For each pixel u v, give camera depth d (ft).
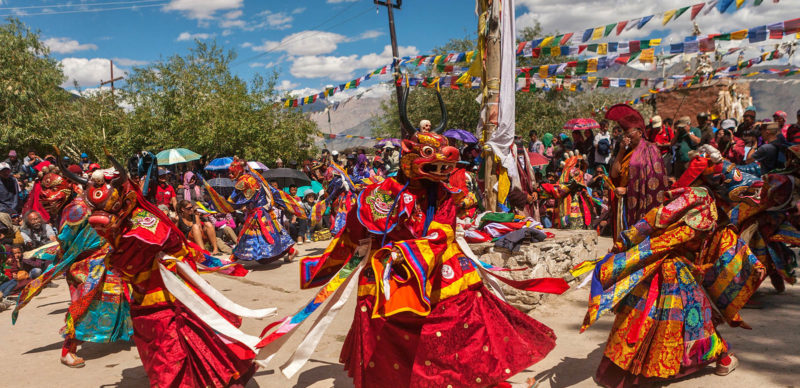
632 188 15.21
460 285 11.21
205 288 12.79
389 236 11.45
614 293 11.95
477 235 15.10
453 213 11.57
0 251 23.24
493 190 22.39
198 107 70.28
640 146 15.35
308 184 42.80
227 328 12.31
